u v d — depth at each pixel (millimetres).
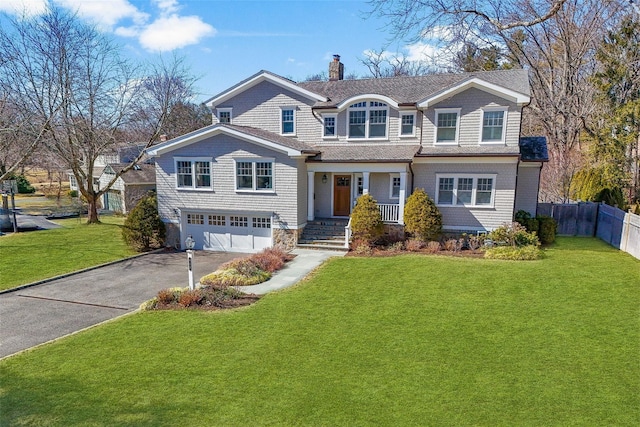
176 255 20531
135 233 20844
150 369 8625
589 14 27453
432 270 14953
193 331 10562
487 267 15188
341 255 18000
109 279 16359
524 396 7293
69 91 25594
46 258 19703
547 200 29578
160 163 21469
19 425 6805
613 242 19125
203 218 21547
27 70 23938
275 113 22625
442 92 18859
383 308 11594
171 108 32031
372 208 18406
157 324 11148
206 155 20547
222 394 7590
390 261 16484
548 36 30156
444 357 8742
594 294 12172
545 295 12203
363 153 20000
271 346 9500
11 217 33969
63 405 7379
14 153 27156
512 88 19312
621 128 25203
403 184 18828
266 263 16359
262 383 7926
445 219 19594
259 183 20031
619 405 6984
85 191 30516
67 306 13281
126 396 7621
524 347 9086
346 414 6898
